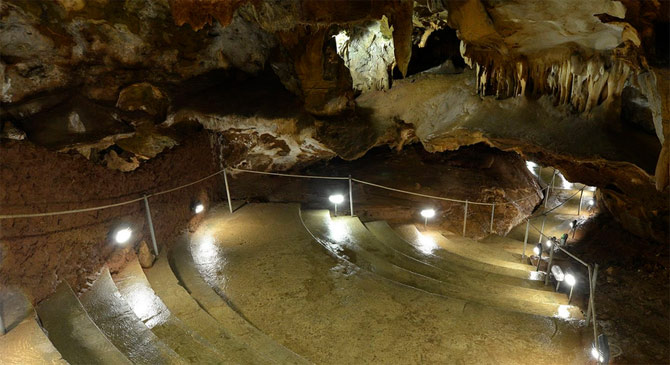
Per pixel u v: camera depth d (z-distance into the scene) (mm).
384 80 10523
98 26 7176
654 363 6086
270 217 9531
